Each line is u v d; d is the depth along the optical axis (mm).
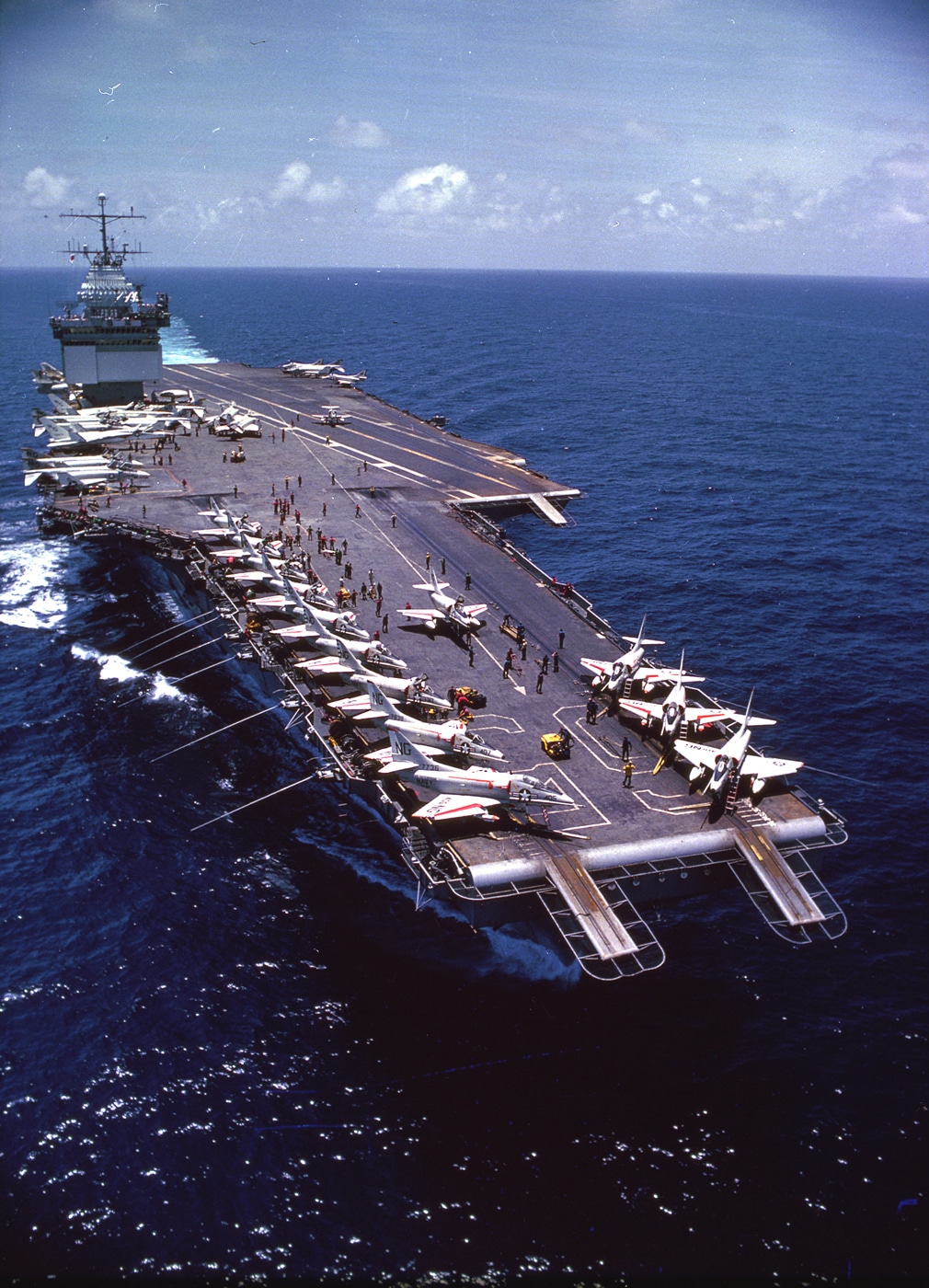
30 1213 41031
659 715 64125
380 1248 39969
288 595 78000
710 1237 40562
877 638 95375
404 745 57219
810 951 56281
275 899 59188
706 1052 49500
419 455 128750
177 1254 39562
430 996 52469
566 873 50812
